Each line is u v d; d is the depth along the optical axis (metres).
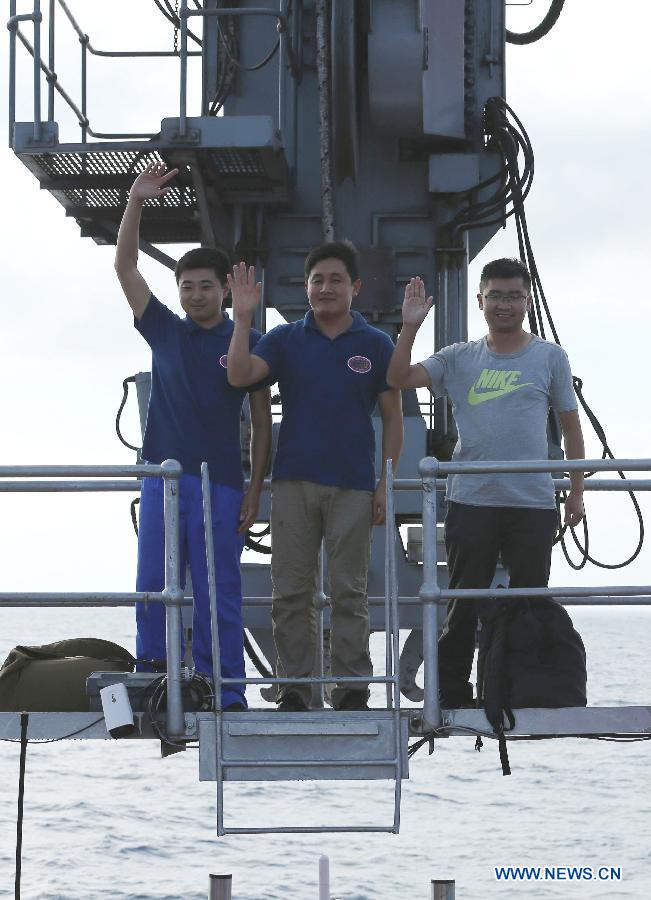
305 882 34.31
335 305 8.70
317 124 15.08
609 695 102.00
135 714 8.11
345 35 13.95
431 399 14.28
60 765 58.31
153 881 34.50
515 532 8.68
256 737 7.79
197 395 8.76
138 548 8.80
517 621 8.38
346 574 8.60
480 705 8.47
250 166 13.98
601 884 35.00
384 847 39.28
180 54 13.53
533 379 8.74
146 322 8.80
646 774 57.41
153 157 13.73
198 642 8.59
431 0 14.42
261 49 15.12
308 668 8.70
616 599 8.67
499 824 43.75
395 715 7.81
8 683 8.48
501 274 8.72
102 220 15.45
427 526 8.11
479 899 32.97
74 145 13.47
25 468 8.12
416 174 14.93
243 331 8.42
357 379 8.72
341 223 14.91
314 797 48.47
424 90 14.28
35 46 13.25
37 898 32.31
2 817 44.12
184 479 8.70
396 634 7.89
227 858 37.50
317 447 8.67
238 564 8.76
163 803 47.03
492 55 14.96
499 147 14.72
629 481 8.35
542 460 8.28
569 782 54.81
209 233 14.20
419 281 8.48
